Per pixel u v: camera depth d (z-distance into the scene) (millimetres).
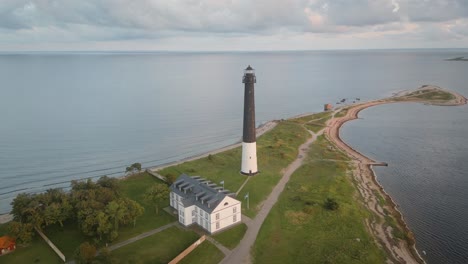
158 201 85125
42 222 73438
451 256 71625
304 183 103500
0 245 69062
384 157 135750
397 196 100125
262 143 145750
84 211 73625
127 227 78500
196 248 70500
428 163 128125
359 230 77875
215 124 195500
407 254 70750
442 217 87750
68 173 124875
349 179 108938
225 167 117750
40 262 66312
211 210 74500
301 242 72938
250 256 68312
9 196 107312
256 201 91625
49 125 187000
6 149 148875
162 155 144250
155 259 67000
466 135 166375
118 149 151125
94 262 60875
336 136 164750
